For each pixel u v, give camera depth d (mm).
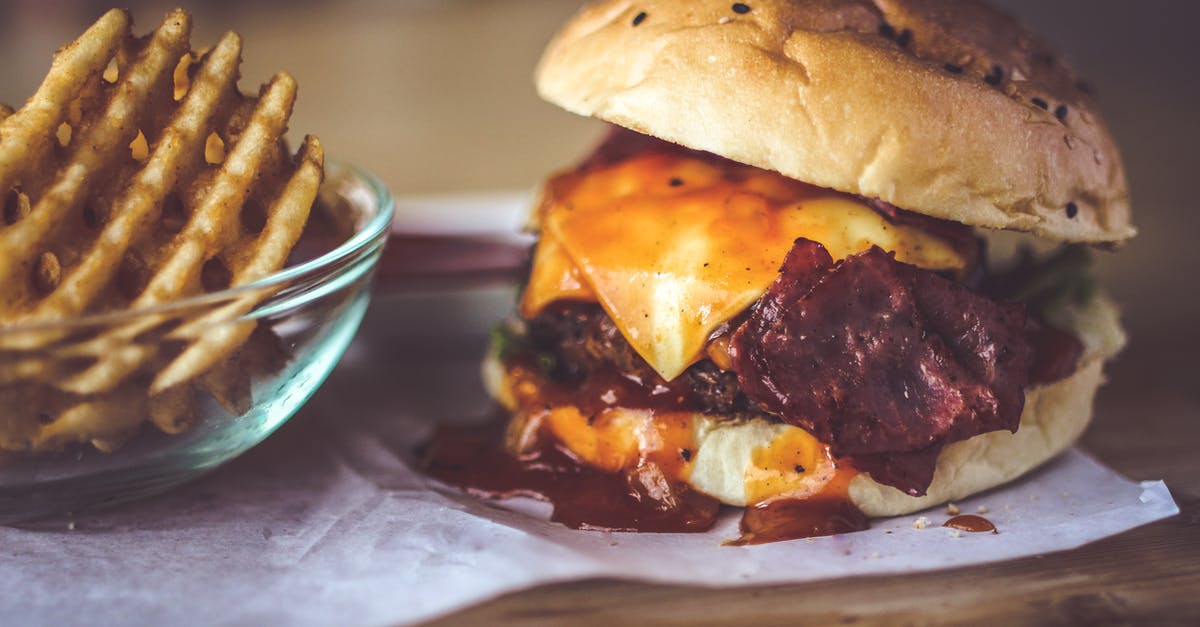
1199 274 404
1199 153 560
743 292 249
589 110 252
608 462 265
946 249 257
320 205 267
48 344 210
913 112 242
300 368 242
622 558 235
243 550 243
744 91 242
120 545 244
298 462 286
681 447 258
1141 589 230
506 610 224
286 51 778
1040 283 280
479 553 237
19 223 218
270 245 229
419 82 711
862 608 224
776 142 240
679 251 256
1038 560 240
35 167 224
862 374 244
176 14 239
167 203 235
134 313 213
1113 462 285
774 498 253
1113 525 251
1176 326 366
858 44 247
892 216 256
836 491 252
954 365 245
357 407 321
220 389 229
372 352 353
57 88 225
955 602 226
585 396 271
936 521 254
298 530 252
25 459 224
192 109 233
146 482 239
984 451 260
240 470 282
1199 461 284
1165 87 684
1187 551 242
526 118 633
